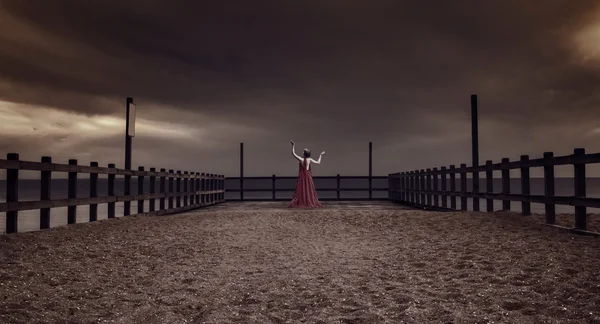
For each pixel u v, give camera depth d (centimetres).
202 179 1914
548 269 498
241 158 2477
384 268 567
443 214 1104
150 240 762
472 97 1433
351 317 390
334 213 1204
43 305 407
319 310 414
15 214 748
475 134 1423
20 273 504
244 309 419
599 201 674
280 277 531
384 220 1039
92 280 498
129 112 1302
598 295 407
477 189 1204
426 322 373
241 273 552
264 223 1020
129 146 1302
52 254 611
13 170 748
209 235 835
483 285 462
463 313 388
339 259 633
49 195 836
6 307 392
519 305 402
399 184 2158
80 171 927
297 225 998
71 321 375
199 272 555
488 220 930
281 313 408
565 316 371
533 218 919
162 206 1378
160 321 386
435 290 460
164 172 1405
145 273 543
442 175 1479
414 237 793
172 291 471
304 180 1689
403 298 436
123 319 387
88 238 747
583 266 501
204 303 436
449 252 632
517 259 555
